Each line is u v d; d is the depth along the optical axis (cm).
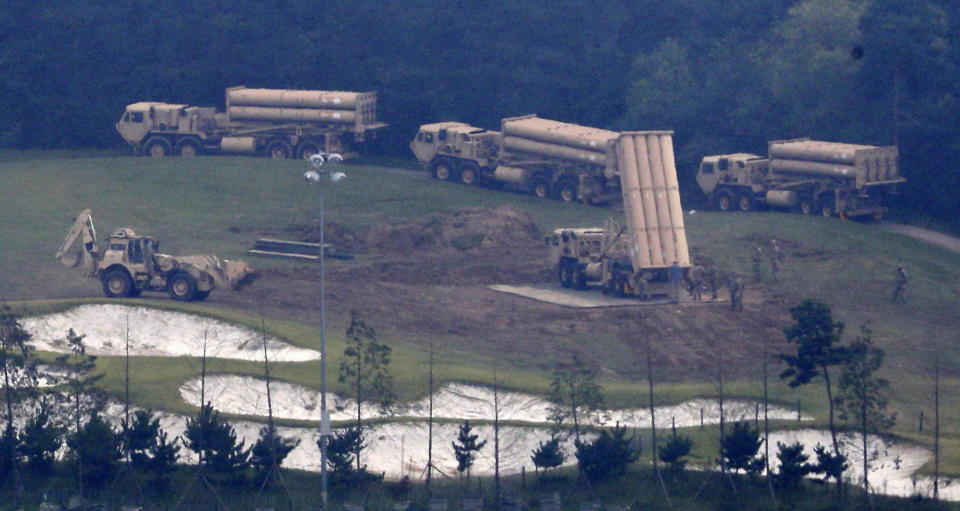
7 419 16700
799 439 17750
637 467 16525
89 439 15462
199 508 14912
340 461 15988
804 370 16800
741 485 15762
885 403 16712
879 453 17300
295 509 14938
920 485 15925
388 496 15612
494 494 15712
